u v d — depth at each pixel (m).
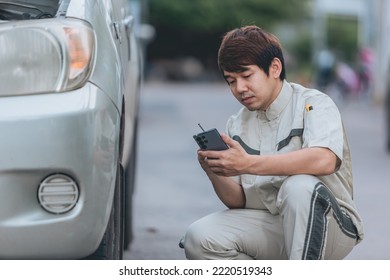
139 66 7.58
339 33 66.25
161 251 7.28
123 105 5.24
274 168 4.64
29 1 5.32
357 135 17.34
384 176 11.72
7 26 4.54
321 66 30.64
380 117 22.19
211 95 33.16
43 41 4.47
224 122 20.22
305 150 4.66
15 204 4.36
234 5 54.56
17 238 4.36
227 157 4.64
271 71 4.85
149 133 17.55
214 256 4.91
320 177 4.83
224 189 5.01
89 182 4.43
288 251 4.65
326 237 4.58
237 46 4.79
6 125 4.34
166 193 10.38
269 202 4.93
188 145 15.48
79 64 4.50
